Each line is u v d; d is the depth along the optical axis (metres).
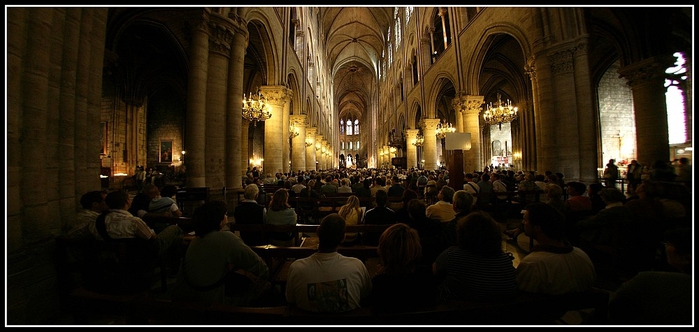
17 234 2.78
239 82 8.60
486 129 29.97
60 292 3.06
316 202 6.99
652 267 3.73
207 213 2.26
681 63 13.55
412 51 26.42
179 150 19.33
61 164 3.43
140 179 14.60
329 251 1.93
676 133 14.67
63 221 3.41
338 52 49.50
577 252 1.98
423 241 3.05
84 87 3.76
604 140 16.86
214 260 2.17
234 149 8.45
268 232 4.07
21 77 2.95
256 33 13.48
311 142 26.56
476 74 15.36
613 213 3.87
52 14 3.31
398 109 33.56
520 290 1.97
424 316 1.60
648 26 11.16
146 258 3.02
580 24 8.75
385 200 4.05
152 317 1.68
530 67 10.41
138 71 16.31
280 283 3.13
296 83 19.62
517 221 7.57
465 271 1.90
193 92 7.25
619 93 17.11
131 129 16.53
